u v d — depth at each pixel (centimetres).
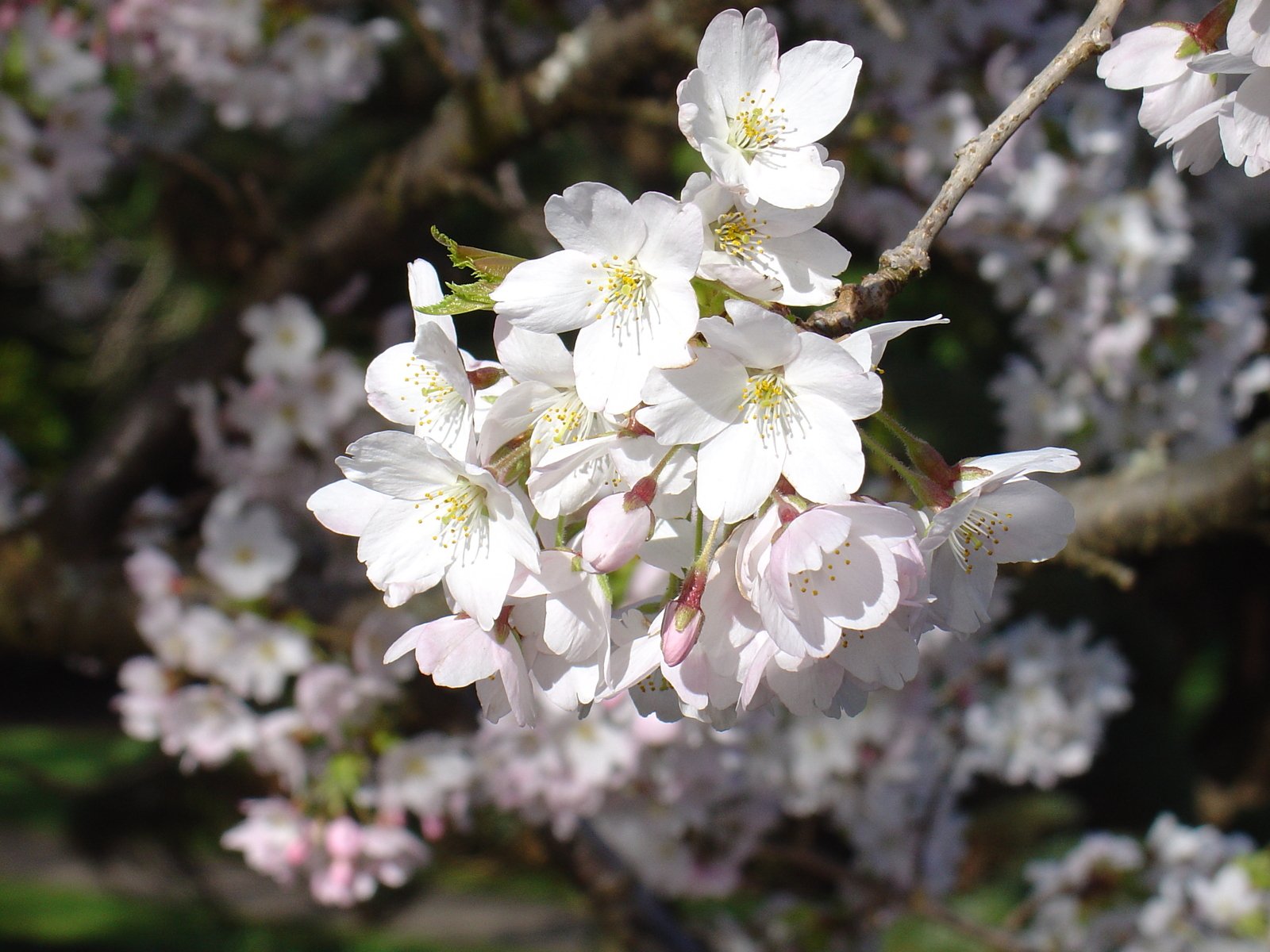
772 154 33
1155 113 36
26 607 78
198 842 140
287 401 71
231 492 71
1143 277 70
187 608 69
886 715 75
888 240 75
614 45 67
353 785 64
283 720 65
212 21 72
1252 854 76
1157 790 153
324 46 75
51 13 70
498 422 34
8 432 210
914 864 78
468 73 75
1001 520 35
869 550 32
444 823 73
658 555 34
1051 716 77
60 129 70
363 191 80
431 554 33
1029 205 69
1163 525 56
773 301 33
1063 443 76
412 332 73
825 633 32
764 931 81
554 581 34
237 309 83
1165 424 73
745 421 32
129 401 86
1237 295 74
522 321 32
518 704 34
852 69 34
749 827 78
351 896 63
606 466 34
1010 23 70
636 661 34
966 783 80
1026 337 78
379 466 34
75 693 293
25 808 204
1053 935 77
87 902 166
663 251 32
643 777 69
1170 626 174
